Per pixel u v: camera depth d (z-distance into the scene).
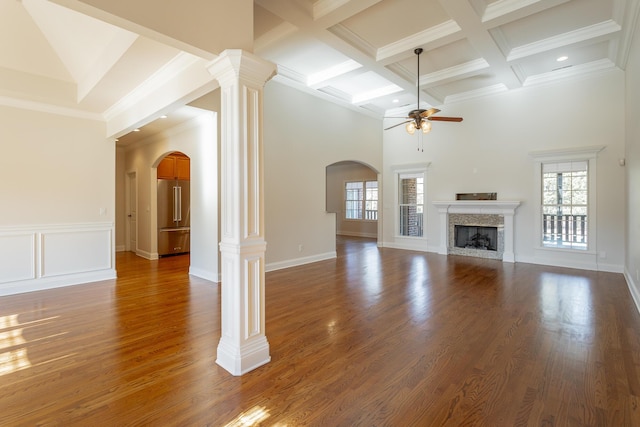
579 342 2.85
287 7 3.58
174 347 2.80
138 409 1.97
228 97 2.45
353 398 2.08
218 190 5.05
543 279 5.06
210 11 2.26
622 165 5.33
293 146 6.20
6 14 3.50
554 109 5.99
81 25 3.34
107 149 5.16
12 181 4.35
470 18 3.76
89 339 2.96
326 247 6.95
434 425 1.82
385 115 8.23
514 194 6.50
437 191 7.61
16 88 4.15
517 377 2.30
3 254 4.30
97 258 5.10
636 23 3.65
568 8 3.86
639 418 1.85
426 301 4.04
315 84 5.94
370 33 4.38
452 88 6.70
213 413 1.93
